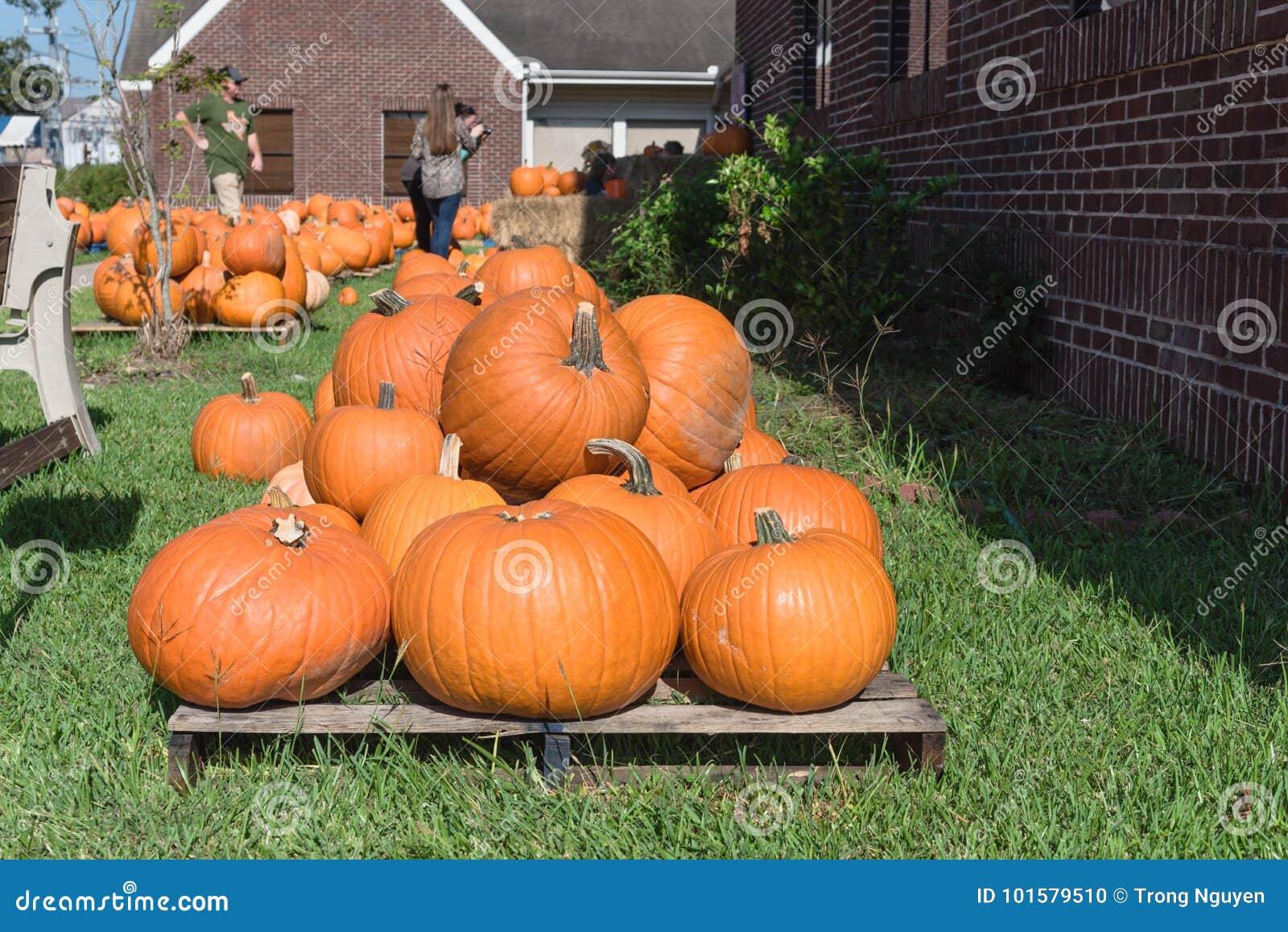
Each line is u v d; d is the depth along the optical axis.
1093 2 6.70
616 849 2.53
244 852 2.55
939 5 11.82
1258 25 4.79
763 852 2.54
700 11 29.94
